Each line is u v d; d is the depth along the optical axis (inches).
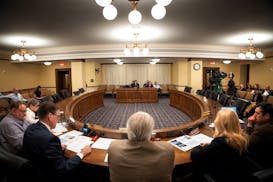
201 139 81.4
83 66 319.6
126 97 358.9
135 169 38.4
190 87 296.7
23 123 91.1
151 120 42.6
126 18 145.4
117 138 84.7
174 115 244.2
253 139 75.0
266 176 44.4
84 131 90.4
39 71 420.5
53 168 56.6
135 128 40.6
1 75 309.1
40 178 53.9
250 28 175.8
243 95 279.7
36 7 120.8
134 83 395.9
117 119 224.7
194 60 304.5
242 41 237.0
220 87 316.8
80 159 62.4
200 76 306.2
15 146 82.8
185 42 244.4
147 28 174.7
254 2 116.9
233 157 53.6
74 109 192.5
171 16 142.6
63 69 414.0
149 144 40.2
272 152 71.7
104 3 84.4
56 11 128.4
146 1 116.3
